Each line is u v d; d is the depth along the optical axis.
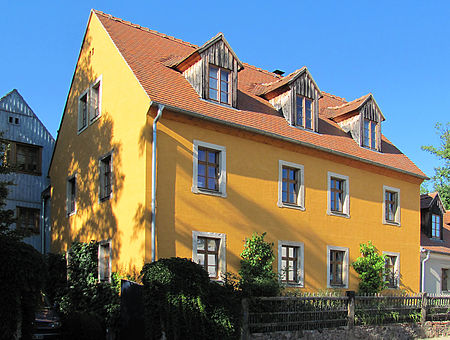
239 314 12.59
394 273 21.50
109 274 15.66
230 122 15.83
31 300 10.92
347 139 20.98
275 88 18.95
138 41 17.97
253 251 15.84
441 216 25.88
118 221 15.38
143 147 14.44
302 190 18.08
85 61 19.09
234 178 16.08
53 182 21.02
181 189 14.75
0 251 10.80
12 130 22.12
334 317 15.24
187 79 16.73
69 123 20.09
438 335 18.81
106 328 14.59
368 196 20.72
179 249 14.41
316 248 18.17
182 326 11.28
